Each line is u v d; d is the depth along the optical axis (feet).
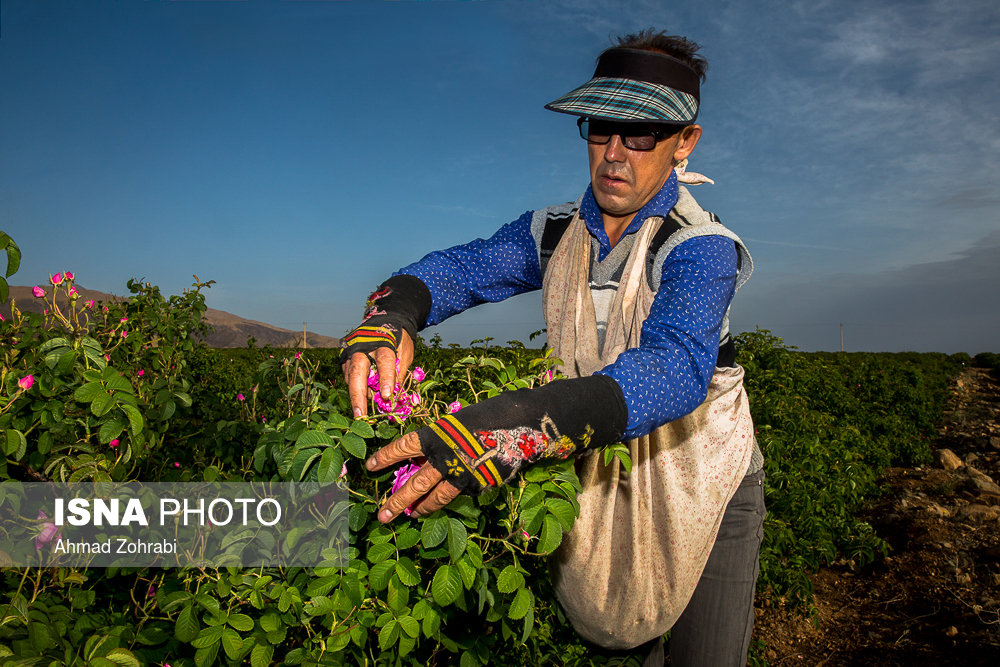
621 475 5.63
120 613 5.42
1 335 5.82
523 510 3.80
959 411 36.78
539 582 6.77
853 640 11.43
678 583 5.65
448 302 5.67
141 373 8.11
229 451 7.68
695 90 5.13
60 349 5.06
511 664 7.24
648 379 3.79
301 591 4.57
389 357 4.24
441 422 3.25
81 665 4.24
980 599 12.14
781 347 18.37
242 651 4.36
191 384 10.41
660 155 4.97
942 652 10.68
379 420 4.00
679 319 4.28
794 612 12.27
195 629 4.44
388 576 4.01
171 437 8.47
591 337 5.52
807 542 12.68
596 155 5.11
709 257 4.64
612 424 3.58
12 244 4.46
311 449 3.65
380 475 4.02
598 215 5.57
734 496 5.98
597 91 4.92
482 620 5.89
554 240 5.98
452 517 3.78
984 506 17.12
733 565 5.95
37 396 5.11
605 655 7.23
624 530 5.64
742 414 5.90
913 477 21.35
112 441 5.35
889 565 14.10
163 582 5.21
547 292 5.88
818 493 13.80
